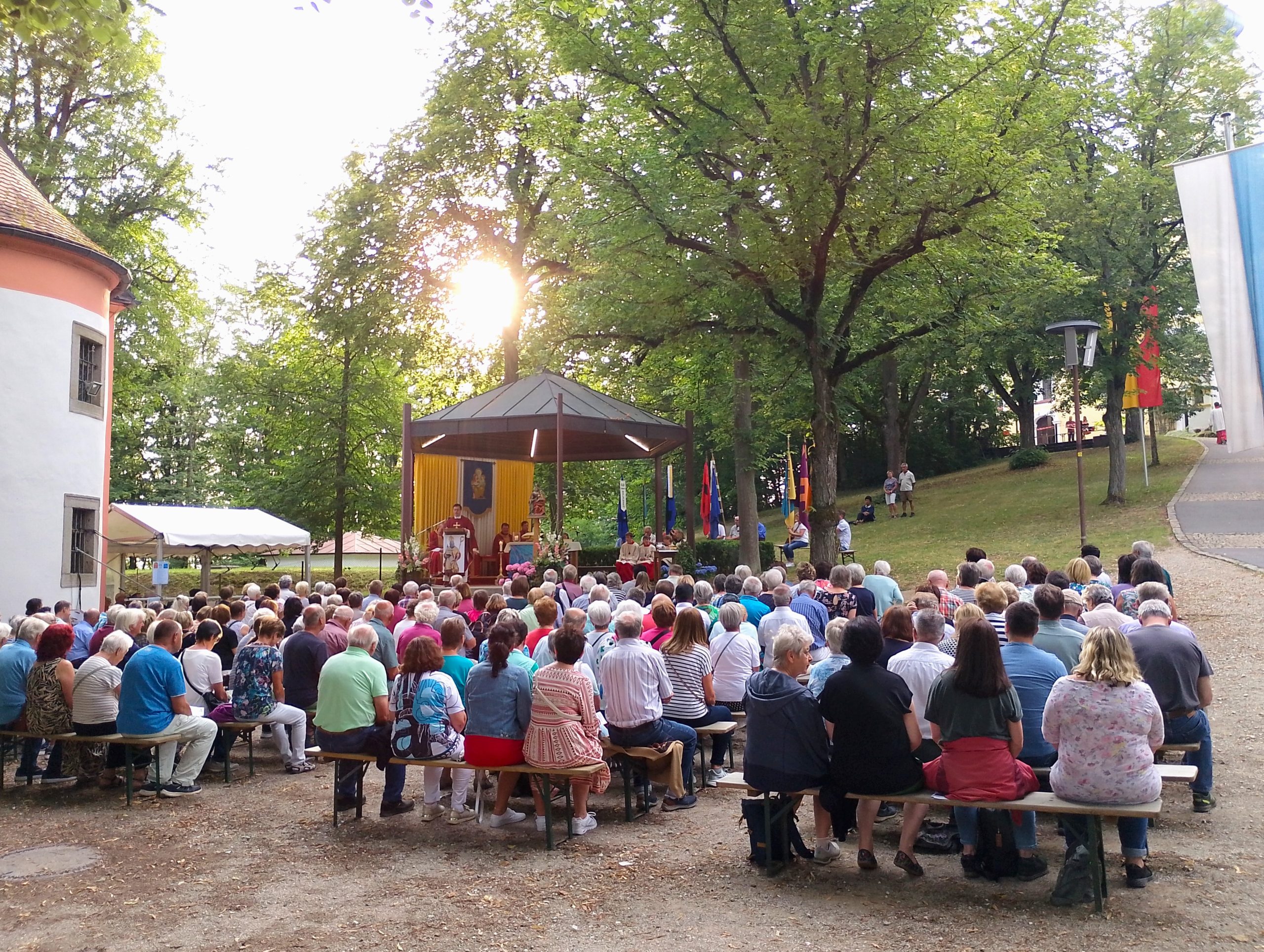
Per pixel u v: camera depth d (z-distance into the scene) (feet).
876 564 37.88
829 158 50.85
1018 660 20.02
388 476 114.62
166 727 27.37
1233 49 86.58
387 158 95.86
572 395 65.82
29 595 52.21
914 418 123.95
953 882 18.98
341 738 24.53
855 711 18.99
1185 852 19.98
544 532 65.72
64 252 54.70
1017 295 70.69
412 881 20.08
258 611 31.04
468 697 23.40
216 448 143.95
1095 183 87.10
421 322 102.83
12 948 16.94
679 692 26.32
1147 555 33.01
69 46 29.94
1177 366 101.76
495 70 93.76
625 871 20.42
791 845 20.59
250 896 19.36
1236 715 30.96
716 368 78.43
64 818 25.64
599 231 55.52
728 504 149.48
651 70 55.62
